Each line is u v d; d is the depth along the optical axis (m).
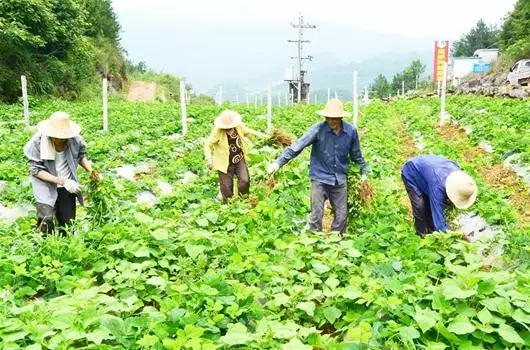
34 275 5.45
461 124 18.69
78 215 8.48
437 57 48.69
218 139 8.97
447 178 6.14
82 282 5.27
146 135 16.58
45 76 34.25
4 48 30.62
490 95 29.00
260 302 5.20
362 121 21.94
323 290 5.17
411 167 6.75
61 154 6.93
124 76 58.09
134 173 12.05
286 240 6.67
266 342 4.18
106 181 7.22
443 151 13.27
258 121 20.41
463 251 5.74
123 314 4.76
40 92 33.56
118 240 6.09
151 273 5.43
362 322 4.43
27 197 9.45
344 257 5.96
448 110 23.44
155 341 4.06
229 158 9.06
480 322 4.40
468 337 4.25
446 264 5.08
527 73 33.72
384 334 4.27
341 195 7.45
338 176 7.36
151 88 60.19
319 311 5.05
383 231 7.06
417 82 83.25
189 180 10.72
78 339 4.20
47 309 4.59
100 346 4.05
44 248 5.93
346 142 7.25
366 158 12.79
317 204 7.38
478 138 15.31
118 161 12.13
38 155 6.81
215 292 4.82
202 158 12.97
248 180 9.17
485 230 8.11
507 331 4.12
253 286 5.28
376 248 6.45
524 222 8.64
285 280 5.30
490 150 14.37
